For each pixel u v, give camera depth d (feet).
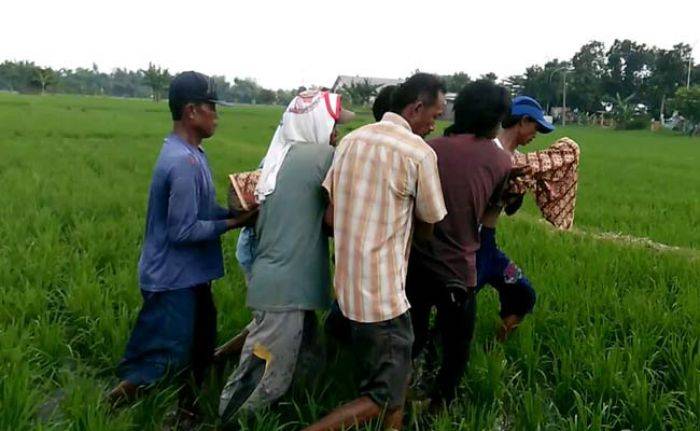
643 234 27.30
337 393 12.59
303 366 12.18
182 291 11.75
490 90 11.44
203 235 11.30
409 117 11.20
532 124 13.39
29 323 14.85
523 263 20.33
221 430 11.34
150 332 11.84
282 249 11.08
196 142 11.76
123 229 22.88
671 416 11.71
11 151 49.93
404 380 10.77
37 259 18.74
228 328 15.05
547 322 15.56
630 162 73.26
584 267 19.54
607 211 33.37
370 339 10.57
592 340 13.73
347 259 10.47
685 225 29.48
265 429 10.98
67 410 11.19
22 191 30.27
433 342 14.79
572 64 278.46
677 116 222.48
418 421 12.56
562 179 13.19
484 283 13.98
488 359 13.24
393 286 10.48
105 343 14.30
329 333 13.37
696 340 14.19
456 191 11.43
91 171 39.88
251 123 131.23
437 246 11.64
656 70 254.47
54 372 13.06
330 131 11.52
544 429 11.64
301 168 11.17
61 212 26.22
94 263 19.24
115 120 106.11
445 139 11.75
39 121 89.97
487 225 13.39
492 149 11.65
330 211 11.05
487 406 12.59
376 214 10.35
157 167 11.39
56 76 280.10
